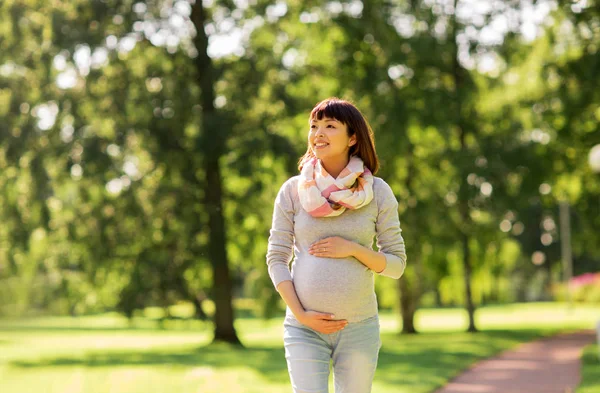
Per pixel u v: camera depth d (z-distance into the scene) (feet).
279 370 52.34
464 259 102.63
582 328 112.78
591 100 85.51
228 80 83.97
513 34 90.79
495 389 42.42
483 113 98.84
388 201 14.01
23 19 77.97
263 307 87.92
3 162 78.07
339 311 13.60
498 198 93.30
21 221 79.71
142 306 85.97
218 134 78.54
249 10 85.35
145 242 85.15
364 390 13.91
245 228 90.27
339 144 13.71
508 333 99.76
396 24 92.94
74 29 76.79
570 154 96.43
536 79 90.27
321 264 13.60
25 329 150.41
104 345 102.73
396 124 89.25
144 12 80.74
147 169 84.12
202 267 87.71
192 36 85.30
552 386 43.29
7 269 87.86
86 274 85.25
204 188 85.92
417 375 47.98
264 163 85.92
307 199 13.47
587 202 106.52
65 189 82.94
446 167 97.66
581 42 86.02
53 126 78.95
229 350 79.46
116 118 79.36
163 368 53.62
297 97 87.51
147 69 82.33
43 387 44.62
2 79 78.59
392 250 14.10
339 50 91.20
